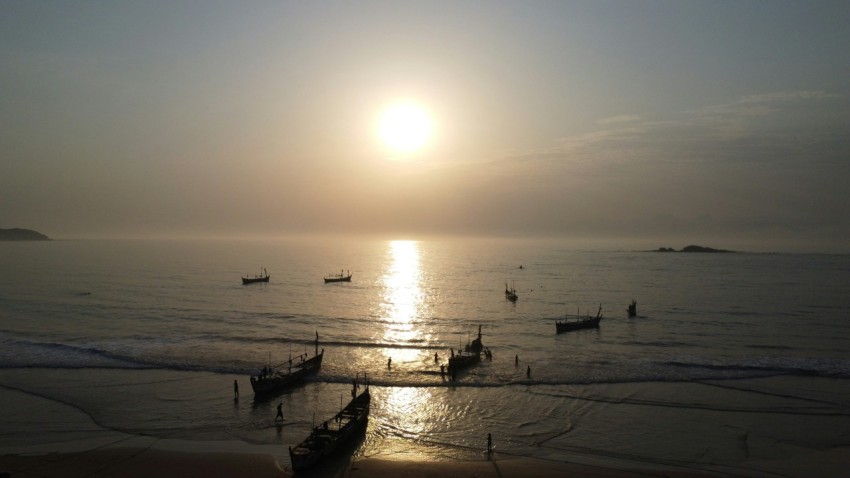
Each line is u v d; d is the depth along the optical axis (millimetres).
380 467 34656
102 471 33438
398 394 50344
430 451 37500
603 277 196250
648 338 80188
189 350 66938
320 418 43750
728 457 36656
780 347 72938
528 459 36125
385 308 113000
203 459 35438
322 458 35281
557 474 33812
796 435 40594
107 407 45625
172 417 43531
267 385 49219
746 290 149875
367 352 68500
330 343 73375
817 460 36312
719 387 52719
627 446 38469
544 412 45562
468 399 48938
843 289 151375
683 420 43719
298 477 33125
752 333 84125
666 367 60375
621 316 102750
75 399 47531
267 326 87562
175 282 162125
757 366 60656
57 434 39656
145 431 40469
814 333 83875
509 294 132000
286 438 39531
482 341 77312
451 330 87188
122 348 67250
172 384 52312
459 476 33469
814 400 48844
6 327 83188
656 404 47594
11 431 40156
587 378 55625
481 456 36625
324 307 113312
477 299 130250
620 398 49281
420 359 64562
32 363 59031
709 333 84312
